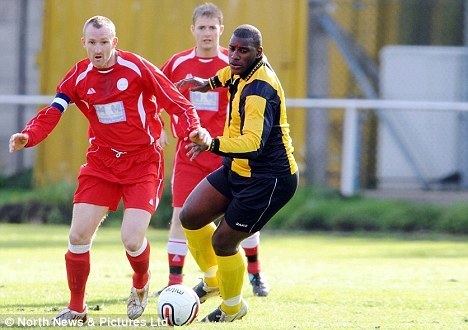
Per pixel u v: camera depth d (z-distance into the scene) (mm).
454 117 61031
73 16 60219
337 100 57250
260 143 22578
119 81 23688
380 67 62375
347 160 57250
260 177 23422
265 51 59250
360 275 34625
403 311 26609
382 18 62500
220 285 24156
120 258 39312
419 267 37469
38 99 57500
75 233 23391
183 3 59406
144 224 23672
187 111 23719
